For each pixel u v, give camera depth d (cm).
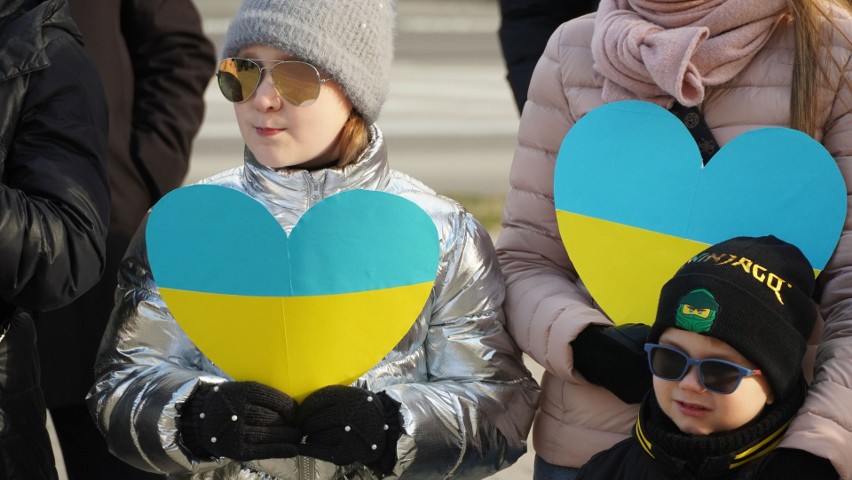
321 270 864
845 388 811
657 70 877
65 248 882
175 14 1285
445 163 3856
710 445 784
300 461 888
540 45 1425
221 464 865
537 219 995
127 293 923
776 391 795
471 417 888
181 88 1287
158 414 856
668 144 910
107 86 1230
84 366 1195
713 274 795
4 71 904
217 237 870
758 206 882
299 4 877
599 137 935
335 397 848
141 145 1258
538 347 930
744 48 888
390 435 853
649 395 853
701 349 793
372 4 904
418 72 6291
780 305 794
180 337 908
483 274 933
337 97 898
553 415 966
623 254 924
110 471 1205
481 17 11381
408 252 876
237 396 835
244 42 884
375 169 918
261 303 866
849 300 854
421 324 914
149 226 880
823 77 874
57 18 955
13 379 920
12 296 880
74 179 905
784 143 874
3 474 908
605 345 892
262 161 898
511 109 5053
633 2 922
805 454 795
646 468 833
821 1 893
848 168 873
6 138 905
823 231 864
